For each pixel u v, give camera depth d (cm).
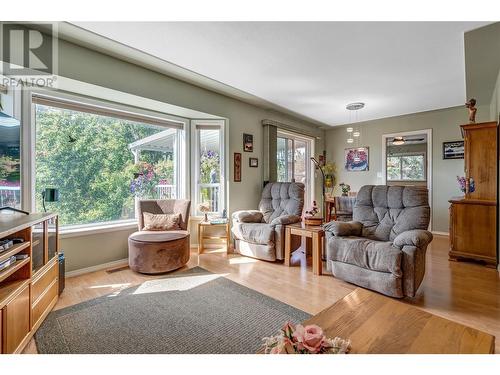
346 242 254
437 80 331
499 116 304
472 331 121
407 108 464
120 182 355
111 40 241
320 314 138
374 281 230
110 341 167
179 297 230
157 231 321
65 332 176
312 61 279
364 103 434
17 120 245
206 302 221
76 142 313
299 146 605
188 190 403
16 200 244
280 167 549
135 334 174
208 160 415
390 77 322
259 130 465
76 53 250
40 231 213
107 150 343
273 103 439
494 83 334
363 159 589
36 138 277
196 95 361
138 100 315
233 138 420
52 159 293
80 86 267
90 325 185
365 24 210
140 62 287
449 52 256
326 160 650
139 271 288
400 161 616
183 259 308
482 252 313
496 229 304
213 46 249
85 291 244
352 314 137
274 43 242
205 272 296
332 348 102
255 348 160
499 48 245
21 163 251
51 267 207
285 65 289
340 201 466
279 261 337
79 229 298
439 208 488
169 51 261
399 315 136
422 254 232
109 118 335
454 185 472
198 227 373
